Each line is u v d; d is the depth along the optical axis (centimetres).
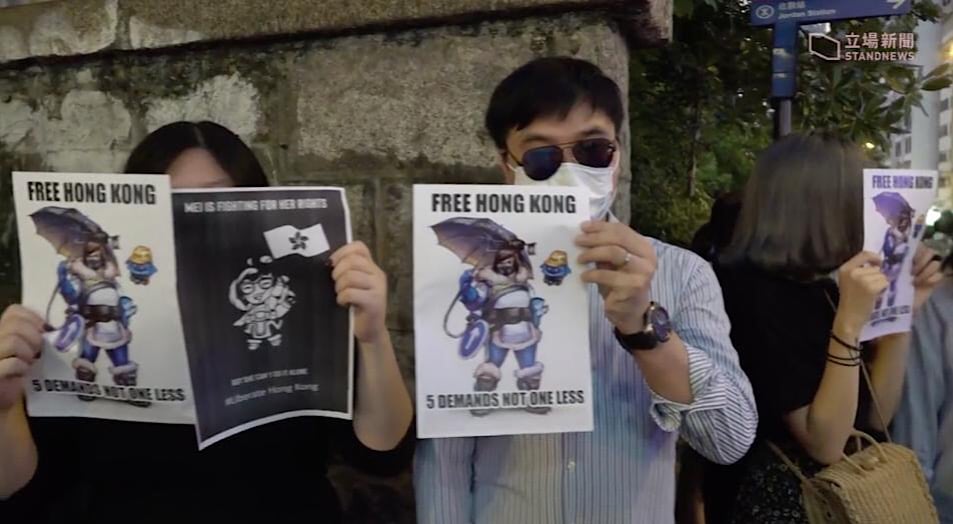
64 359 128
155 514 143
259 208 126
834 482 160
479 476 144
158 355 125
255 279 127
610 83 141
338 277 129
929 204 172
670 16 224
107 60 232
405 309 211
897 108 377
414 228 124
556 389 128
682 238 384
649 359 127
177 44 219
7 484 139
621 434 139
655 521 141
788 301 172
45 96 241
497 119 144
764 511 172
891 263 170
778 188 176
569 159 138
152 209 121
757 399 171
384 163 211
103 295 125
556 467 138
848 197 172
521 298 126
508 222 125
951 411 192
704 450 139
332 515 155
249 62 220
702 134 399
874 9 287
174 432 145
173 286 121
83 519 149
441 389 126
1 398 127
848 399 162
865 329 170
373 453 146
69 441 151
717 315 144
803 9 297
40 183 124
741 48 363
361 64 210
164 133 148
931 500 170
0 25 235
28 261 127
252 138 221
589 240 123
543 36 196
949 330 191
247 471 146
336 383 133
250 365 128
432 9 197
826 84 370
